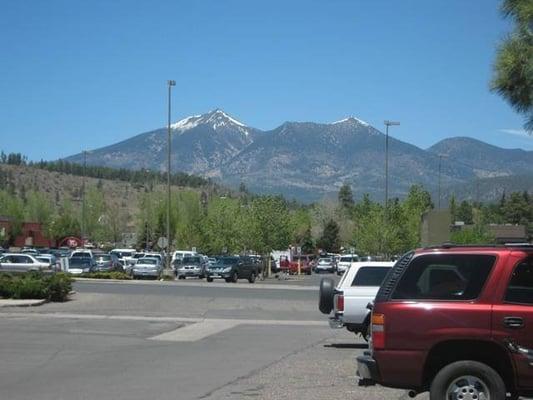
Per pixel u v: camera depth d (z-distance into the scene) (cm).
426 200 8131
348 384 1268
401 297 912
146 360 1550
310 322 2481
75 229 11544
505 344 875
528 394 880
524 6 1022
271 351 1722
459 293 902
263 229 7406
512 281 895
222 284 4725
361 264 1777
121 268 6044
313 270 9306
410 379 895
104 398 1141
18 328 2150
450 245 941
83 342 1841
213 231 8544
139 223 11562
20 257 4834
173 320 2483
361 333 1828
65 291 3084
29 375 1351
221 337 2019
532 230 4303
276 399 1134
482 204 12912
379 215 7625
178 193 11038
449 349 898
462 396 885
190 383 1276
